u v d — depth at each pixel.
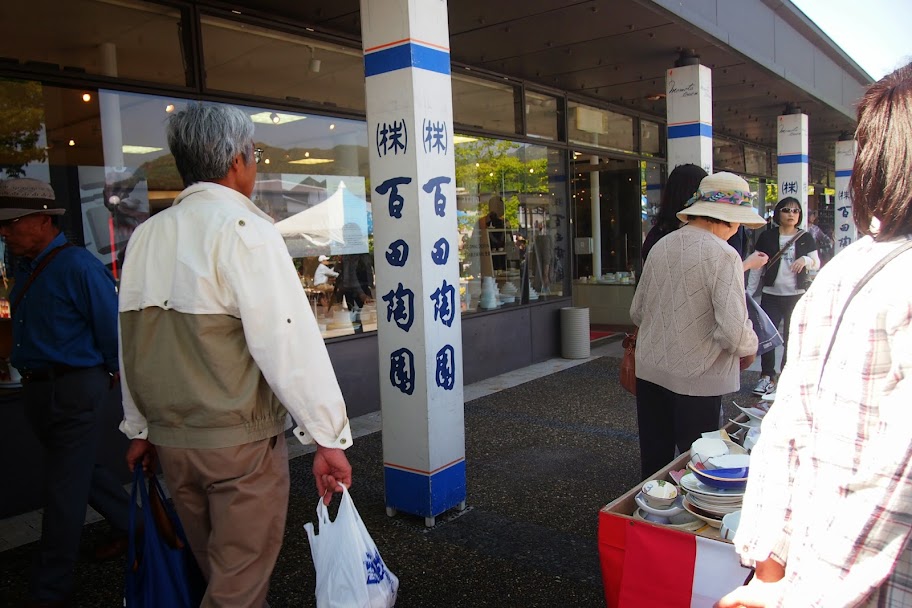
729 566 1.79
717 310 2.79
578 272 11.09
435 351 3.55
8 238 2.82
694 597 1.84
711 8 6.23
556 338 8.24
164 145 4.64
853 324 1.12
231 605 1.81
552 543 3.39
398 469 3.67
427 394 3.51
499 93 7.46
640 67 7.35
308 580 3.07
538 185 8.09
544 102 8.16
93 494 3.22
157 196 4.64
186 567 2.00
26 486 3.96
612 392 6.48
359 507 3.89
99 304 2.77
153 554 1.98
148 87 4.49
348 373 5.73
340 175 5.77
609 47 6.55
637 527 1.95
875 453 1.04
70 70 4.18
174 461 1.86
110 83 4.33
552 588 2.97
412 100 3.41
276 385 1.81
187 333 1.83
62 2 4.14
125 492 3.33
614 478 4.27
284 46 5.31
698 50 6.76
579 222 11.01
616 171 10.55
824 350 1.20
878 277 1.12
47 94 4.11
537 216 8.10
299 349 1.83
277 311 1.80
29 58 4.02
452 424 3.68
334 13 5.18
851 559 1.05
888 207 1.14
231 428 1.83
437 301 3.56
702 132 6.93
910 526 1.01
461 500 3.79
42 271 2.79
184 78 4.72
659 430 3.14
